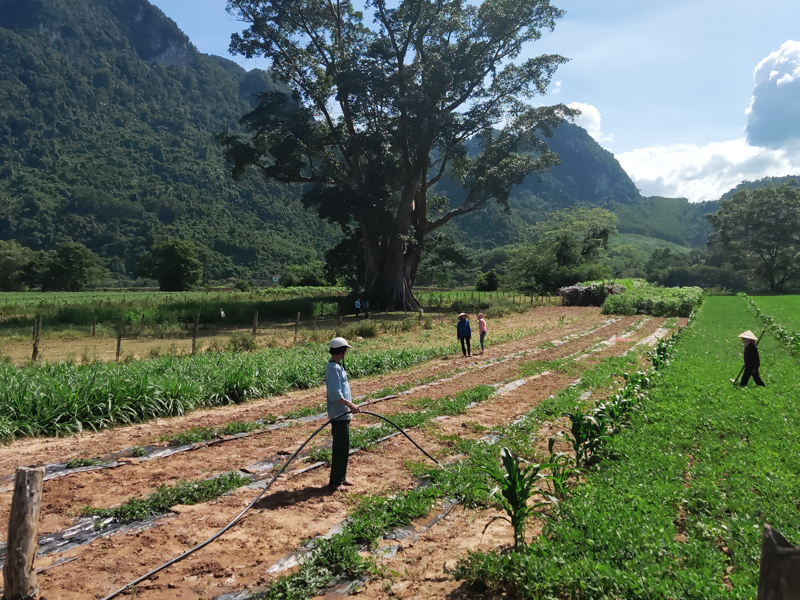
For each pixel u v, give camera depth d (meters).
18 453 8.23
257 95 45.09
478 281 91.81
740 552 4.59
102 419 9.88
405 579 4.77
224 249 164.00
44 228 162.75
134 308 37.72
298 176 46.53
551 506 6.14
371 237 46.06
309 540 5.47
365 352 20.34
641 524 4.97
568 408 11.04
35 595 4.34
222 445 8.94
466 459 8.01
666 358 16.22
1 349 20.23
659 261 134.38
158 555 5.16
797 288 89.12
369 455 8.45
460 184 54.66
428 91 42.03
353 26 46.62
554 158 47.66
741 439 8.23
